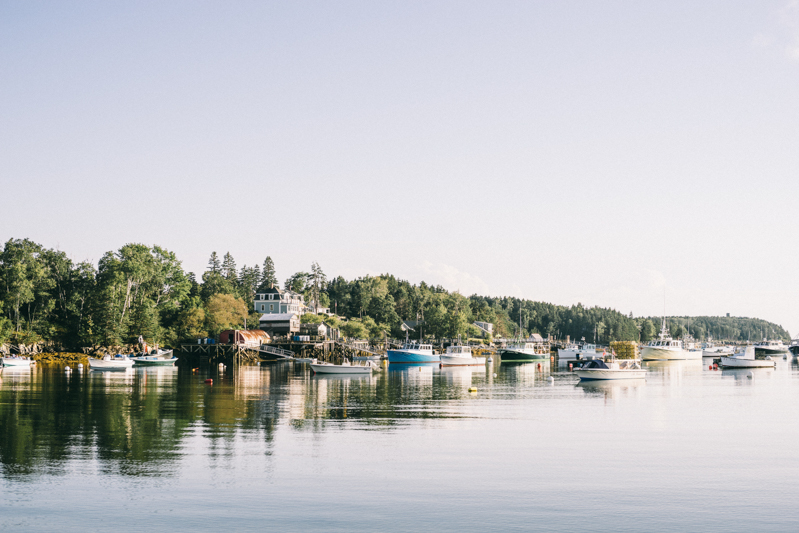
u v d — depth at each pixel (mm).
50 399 49531
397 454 28156
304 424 36719
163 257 151125
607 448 29859
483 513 19953
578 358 153375
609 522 19219
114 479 23484
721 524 19125
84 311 133625
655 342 134000
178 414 40625
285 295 198750
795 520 19484
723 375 85625
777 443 31328
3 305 123500
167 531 18281
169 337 141625
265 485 22859
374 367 100375
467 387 65188
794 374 89312
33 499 21062
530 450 29250
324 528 18547
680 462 26953
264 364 123062
